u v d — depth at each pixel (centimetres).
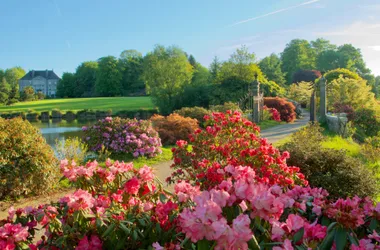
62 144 924
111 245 235
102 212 242
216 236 159
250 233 165
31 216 281
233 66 3194
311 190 304
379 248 193
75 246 237
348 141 1448
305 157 571
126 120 1089
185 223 167
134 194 295
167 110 3803
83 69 8875
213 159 530
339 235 192
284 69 7019
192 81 4281
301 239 197
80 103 6169
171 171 841
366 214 235
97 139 1042
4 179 597
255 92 2041
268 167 445
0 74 10419
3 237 240
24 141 633
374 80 6631
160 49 4253
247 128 591
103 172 298
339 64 6806
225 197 189
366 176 546
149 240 240
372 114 1980
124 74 7969
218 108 1841
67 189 686
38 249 254
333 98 2223
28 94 7281
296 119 2470
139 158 1004
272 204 195
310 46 7581
